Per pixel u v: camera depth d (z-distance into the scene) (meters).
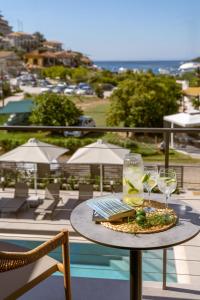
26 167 9.59
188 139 16.48
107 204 1.71
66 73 57.72
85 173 9.66
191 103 28.72
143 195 1.87
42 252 1.58
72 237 3.82
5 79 51.81
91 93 42.69
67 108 23.47
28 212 7.36
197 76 41.66
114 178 8.58
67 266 1.73
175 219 1.59
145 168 1.92
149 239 1.43
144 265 3.99
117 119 22.19
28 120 25.45
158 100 22.09
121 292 2.28
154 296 2.19
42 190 8.87
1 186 8.95
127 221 1.58
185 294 2.21
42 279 1.66
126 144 17.42
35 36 95.25
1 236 3.67
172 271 3.92
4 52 66.38
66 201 7.91
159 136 18.16
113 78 49.19
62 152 8.75
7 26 97.94
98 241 1.42
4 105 33.22
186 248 4.47
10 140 16.88
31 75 59.12
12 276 1.63
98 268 3.74
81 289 2.31
